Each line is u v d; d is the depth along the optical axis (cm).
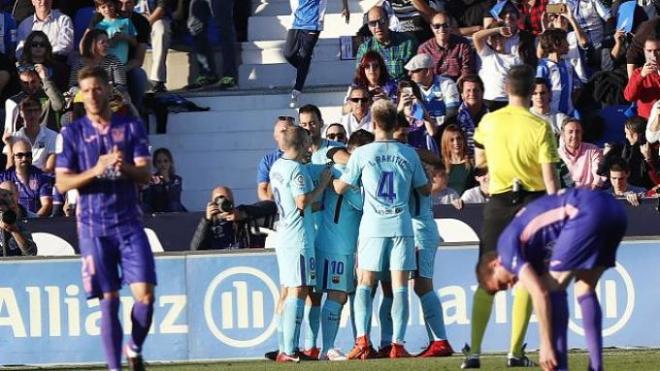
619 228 2556
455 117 4728
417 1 5291
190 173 5178
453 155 4466
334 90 5275
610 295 3909
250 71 5500
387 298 3756
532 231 2575
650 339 3906
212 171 5175
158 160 4684
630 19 5191
